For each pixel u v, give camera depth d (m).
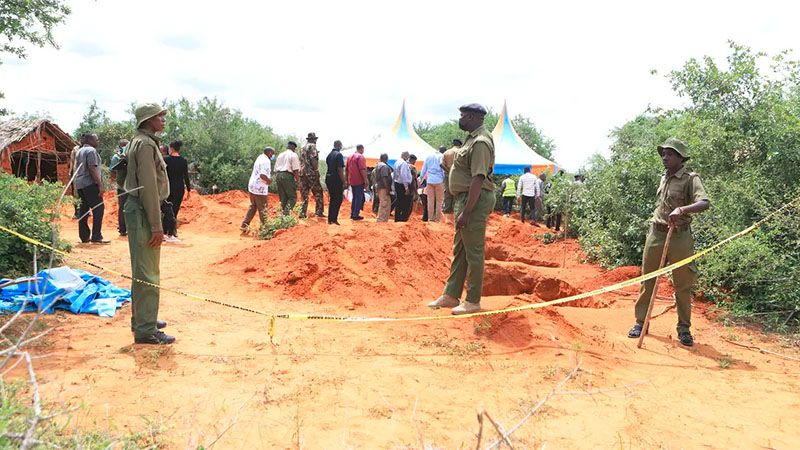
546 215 15.40
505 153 24.05
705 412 4.20
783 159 8.35
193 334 5.53
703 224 8.19
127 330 5.53
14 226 7.04
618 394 4.44
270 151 13.08
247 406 3.90
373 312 6.58
